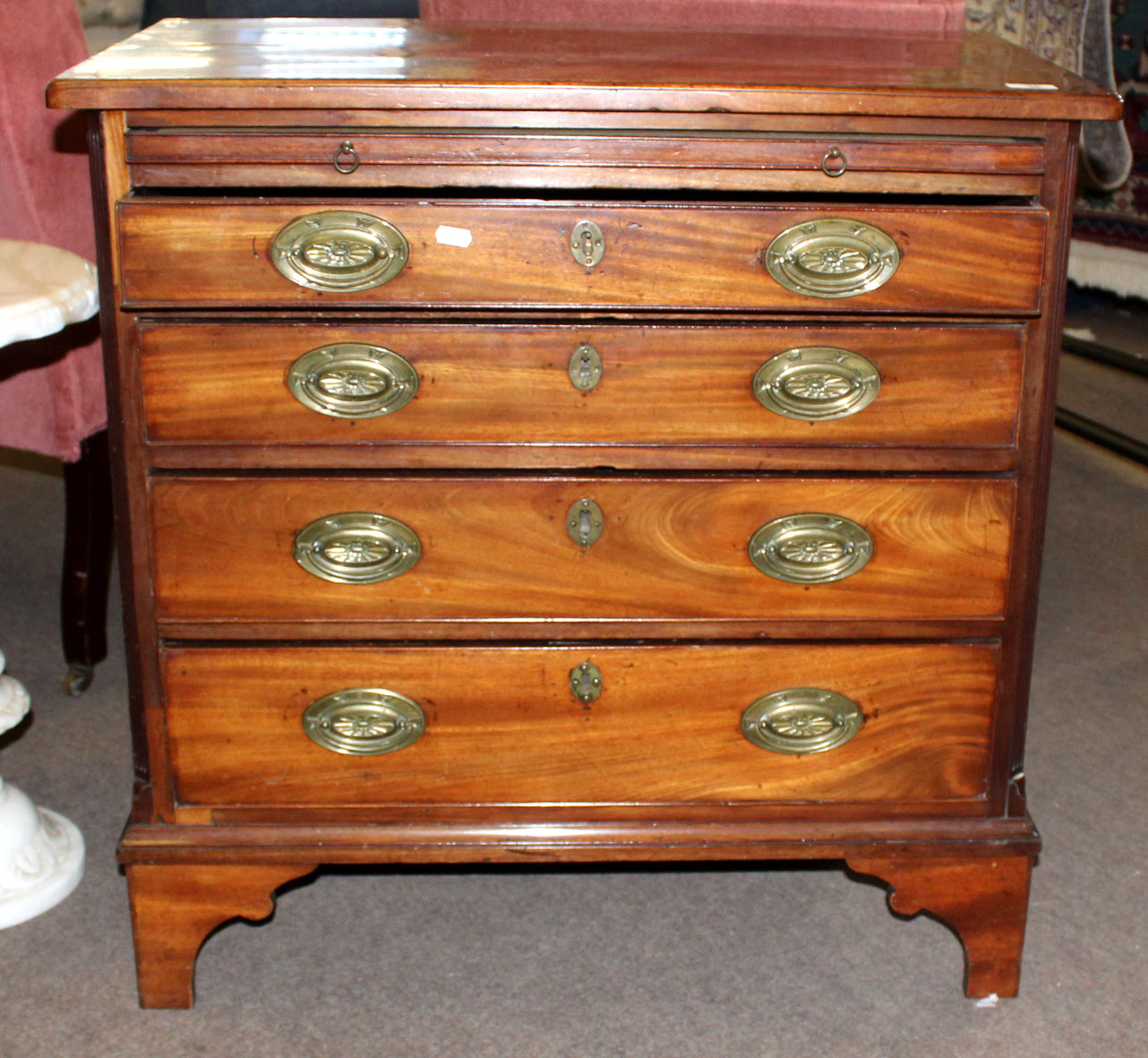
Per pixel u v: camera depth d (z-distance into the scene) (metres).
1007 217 1.24
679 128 1.21
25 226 1.97
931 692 1.40
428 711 1.38
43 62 1.91
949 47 1.57
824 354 1.28
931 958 1.59
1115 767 1.95
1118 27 3.34
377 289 1.24
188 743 1.39
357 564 1.33
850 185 1.23
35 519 2.69
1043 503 1.35
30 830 1.67
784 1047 1.45
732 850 1.43
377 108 1.20
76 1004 1.50
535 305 1.25
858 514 1.33
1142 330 3.70
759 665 1.38
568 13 1.84
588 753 1.41
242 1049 1.44
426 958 1.58
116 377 1.29
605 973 1.55
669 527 1.33
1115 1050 1.44
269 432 1.30
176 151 1.21
